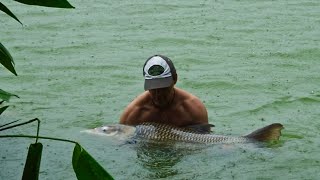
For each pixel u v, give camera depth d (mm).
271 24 13641
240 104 8922
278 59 11164
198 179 6312
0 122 8031
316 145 7262
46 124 8086
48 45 12070
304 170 6566
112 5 15508
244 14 14578
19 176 6434
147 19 14109
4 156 6949
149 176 6410
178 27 13383
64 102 9023
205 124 7348
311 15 14484
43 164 6766
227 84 9797
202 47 11938
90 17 14273
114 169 6578
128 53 11547
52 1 2631
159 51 11672
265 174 6449
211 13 14664
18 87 9703
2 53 2848
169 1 15938
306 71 10492
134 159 6816
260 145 7078
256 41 12352
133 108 7574
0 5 2693
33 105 8844
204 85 9766
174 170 6535
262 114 8531
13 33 12922
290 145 7219
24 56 11367
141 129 7270
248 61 11047
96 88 9664
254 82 9891
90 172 2613
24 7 15273
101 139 7402
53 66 10773
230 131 7793
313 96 9234
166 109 7449
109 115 8469
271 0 16172
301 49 11734
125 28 13336
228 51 11656
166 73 7246
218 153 6906
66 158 6938
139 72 10453
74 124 8109
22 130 7836
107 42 12289
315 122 8164
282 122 8156
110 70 10547
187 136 7125
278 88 9617
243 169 6535
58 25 13578
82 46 12008
